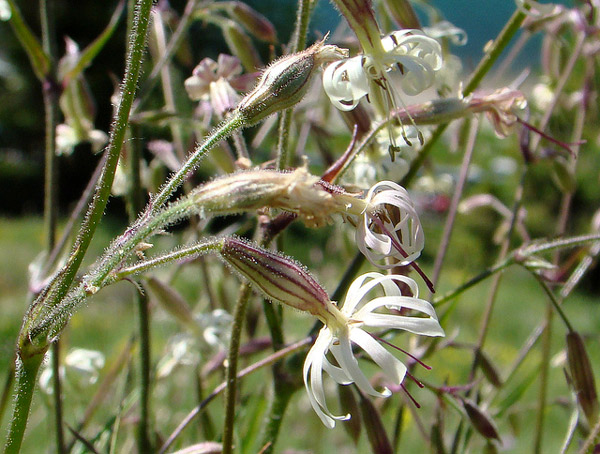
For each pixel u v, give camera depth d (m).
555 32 0.12
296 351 0.07
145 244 0.06
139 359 0.09
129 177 0.09
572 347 0.08
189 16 0.10
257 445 0.09
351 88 0.06
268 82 0.06
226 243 0.06
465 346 0.10
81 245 0.06
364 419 0.08
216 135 0.06
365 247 0.06
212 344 0.10
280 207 0.06
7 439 0.06
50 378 0.10
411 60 0.06
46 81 0.10
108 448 0.09
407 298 0.06
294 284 0.06
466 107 0.08
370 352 0.05
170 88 0.10
